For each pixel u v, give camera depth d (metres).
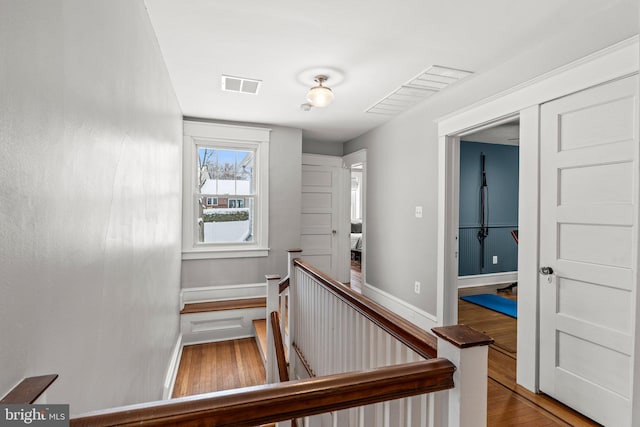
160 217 2.21
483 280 5.20
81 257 0.91
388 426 0.99
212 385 2.75
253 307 3.78
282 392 0.70
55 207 0.77
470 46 2.19
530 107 2.17
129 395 1.41
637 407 1.47
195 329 3.60
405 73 2.62
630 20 1.66
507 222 5.37
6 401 0.58
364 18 1.90
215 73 2.64
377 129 4.32
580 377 1.89
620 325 1.71
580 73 1.86
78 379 0.89
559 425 1.81
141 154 1.63
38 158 0.69
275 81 2.80
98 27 1.04
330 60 2.41
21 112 0.63
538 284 2.12
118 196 1.25
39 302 0.70
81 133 0.91
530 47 2.18
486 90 2.57
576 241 1.92
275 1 1.74
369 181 4.54
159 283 2.16
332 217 5.44
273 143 4.25
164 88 2.39
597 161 1.80
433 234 3.18
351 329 1.66
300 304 2.58
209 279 3.94
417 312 3.41
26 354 0.65
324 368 2.05
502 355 2.71
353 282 5.55
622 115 1.69
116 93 1.22
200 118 3.90
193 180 3.88
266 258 4.18
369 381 0.77
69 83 0.84
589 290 1.85
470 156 5.10
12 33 0.60
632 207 1.65
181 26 1.97
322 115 3.79
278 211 4.26
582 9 1.78
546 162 2.08
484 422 0.85
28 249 0.66
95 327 1.02
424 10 1.81
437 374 0.82
